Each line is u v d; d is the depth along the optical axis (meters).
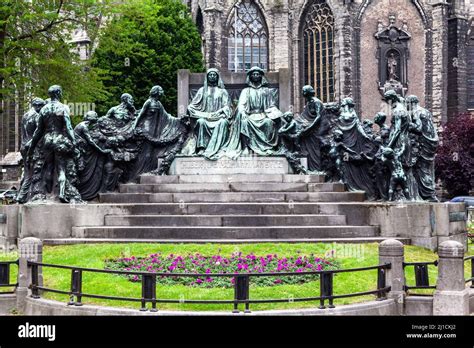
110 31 40.31
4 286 16.38
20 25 36.94
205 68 72.81
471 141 68.38
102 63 57.69
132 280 17.30
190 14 78.12
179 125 28.22
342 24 71.69
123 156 26.58
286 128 27.34
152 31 59.75
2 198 44.09
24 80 36.03
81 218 23.17
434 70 74.00
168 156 27.25
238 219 22.83
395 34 73.25
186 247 20.55
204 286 16.53
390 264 15.86
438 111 73.69
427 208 22.73
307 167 27.42
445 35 73.81
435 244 22.83
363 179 26.66
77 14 37.12
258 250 20.27
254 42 74.56
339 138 26.75
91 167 25.91
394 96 25.25
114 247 20.72
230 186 25.47
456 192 69.38
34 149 23.92
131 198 25.02
